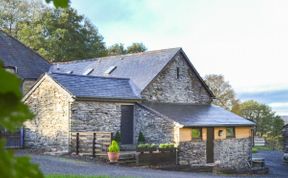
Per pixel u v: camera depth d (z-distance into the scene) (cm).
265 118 5869
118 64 3097
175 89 2905
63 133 2380
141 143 2480
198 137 2553
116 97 2506
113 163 2114
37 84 2527
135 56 3084
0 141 92
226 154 2739
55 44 4278
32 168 96
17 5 4559
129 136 2634
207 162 2589
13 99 94
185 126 2406
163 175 1841
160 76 2811
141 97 2667
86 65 3306
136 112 2655
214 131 2664
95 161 2141
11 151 94
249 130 2950
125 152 2267
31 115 96
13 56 2941
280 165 3497
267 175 2731
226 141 2745
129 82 2753
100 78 2619
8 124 93
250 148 2942
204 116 2719
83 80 2509
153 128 2552
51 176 1365
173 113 2611
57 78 2427
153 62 2912
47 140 2469
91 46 4609
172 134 2455
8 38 3038
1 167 89
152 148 2270
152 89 2753
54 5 128
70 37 4375
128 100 2578
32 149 2506
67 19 4409
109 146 2161
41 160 2031
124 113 2628
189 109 2825
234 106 5772
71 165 1923
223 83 5778
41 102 2517
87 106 2412
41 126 2508
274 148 5484
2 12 4550
